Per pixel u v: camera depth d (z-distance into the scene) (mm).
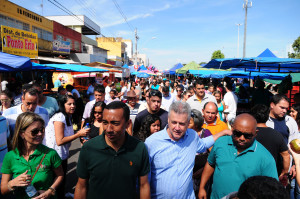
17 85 5371
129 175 1737
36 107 3449
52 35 16469
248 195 1103
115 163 1719
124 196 1742
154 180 2137
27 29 13359
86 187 1857
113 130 1635
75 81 16250
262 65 6266
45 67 7668
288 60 4523
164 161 2096
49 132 3113
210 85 7629
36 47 10141
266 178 1149
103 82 16062
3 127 2787
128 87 16422
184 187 2117
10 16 11812
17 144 2135
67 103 3193
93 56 20781
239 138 1996
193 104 5203
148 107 4051
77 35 21203
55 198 2322
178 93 7566
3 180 2150
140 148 1817
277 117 3312
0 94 4422
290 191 3201
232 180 2072
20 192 2119
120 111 1651
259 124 2770
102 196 1732
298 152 2301
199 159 2898
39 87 4105
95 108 3289
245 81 15375
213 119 3520
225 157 2141
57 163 2303
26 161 2154
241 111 10367
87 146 1763
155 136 2186
